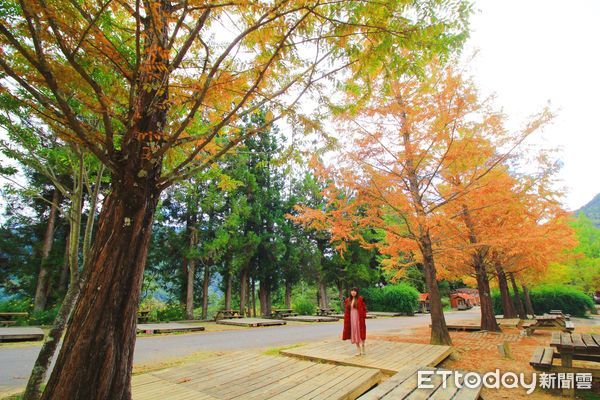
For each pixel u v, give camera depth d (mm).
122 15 4328
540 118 9070
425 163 9820
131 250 2814
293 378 5301
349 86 4363
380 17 3500
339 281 33344
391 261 13203
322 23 3617
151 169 3043
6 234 19672
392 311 29688
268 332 14492
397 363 6410
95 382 2471
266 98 3717
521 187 10555
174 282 23609
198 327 15117
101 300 2645
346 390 4648
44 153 5574
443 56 3812
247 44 3906
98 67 3818
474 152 8750
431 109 8961
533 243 10914
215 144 4602
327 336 12992
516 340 10961
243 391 4645
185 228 22469
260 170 25969
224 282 25297
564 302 26766
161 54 2912
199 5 3230
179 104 3439
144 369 7047
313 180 27719
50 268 18641
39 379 4250
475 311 38562
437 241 10938
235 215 21312
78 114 4660
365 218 10016
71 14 2963
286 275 26594
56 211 19609
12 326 14969
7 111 4617
